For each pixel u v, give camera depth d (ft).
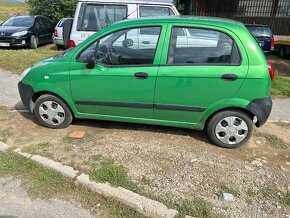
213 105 11.59
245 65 10.94
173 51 11.41
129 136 13.00
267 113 11.55
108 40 11.95
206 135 13.32
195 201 9.07
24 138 12.71
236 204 9.07
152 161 11.05
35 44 40.16
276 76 26.53
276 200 9.32
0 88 19.84
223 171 10.64
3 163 10.74
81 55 12.27
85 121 14.51
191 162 11.10
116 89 12.07
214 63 11.15
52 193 9.39
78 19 19.29
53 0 66.80
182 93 11.57
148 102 12.02
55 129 13.65
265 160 11.60
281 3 46.83
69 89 12.64
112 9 19.40
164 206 8.77
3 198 9.13
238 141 12.14
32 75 13.07
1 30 37.60
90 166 10.62
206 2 48.08
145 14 19.71
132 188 9.52
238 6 47.78
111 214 8.59
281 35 48.34
